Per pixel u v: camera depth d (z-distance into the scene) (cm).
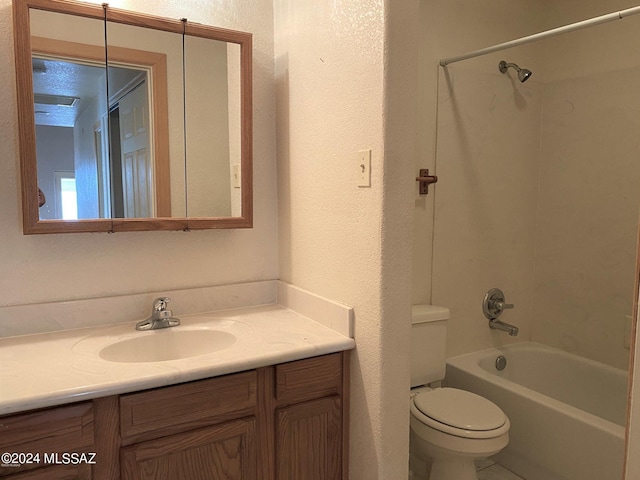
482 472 215
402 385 140
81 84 144
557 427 193
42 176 140
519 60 250
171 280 167
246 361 126
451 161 232
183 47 159
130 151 153
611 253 234
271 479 135
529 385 258
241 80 169
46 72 139
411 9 131
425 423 180
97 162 148
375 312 136
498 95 244
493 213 249
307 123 162
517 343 266
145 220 154
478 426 173
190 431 121
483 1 237
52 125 141
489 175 245
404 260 137
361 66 135
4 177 139
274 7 178
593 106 238
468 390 229
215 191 168
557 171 255
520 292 265
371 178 134
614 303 233
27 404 100
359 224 140
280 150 180
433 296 234
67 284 150
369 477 142
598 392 236
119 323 157
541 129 261
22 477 103
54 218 142
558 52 252
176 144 160
